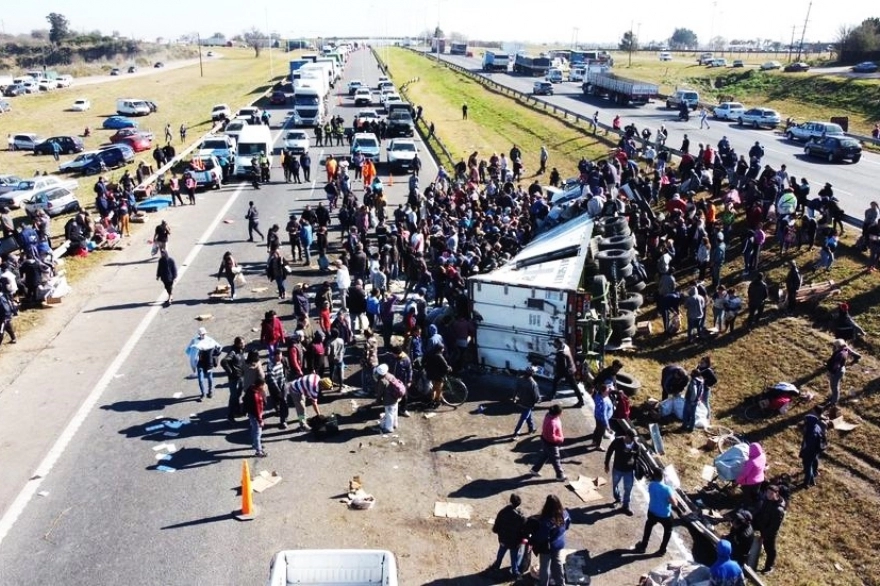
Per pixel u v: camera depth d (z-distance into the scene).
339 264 21.12
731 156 32.78
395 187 38.69
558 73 92.69
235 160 40.81
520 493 13.01
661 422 16.48
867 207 29.52
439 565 11.10
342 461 13.93
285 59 159.38
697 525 11.40
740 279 23.83
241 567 10.92
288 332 19.86
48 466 13.49
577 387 16.31
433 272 22.14
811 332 20.23
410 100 72.31
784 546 12.72
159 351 18.69
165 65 148.38
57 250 26.28
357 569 9.27
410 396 16.62
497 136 55.44
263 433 14.93
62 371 17.50
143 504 12.41
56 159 49.72
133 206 31.62
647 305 23.59
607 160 40.16
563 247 19.70
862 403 17.09
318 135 51.38
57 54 162.62
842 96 68.06
